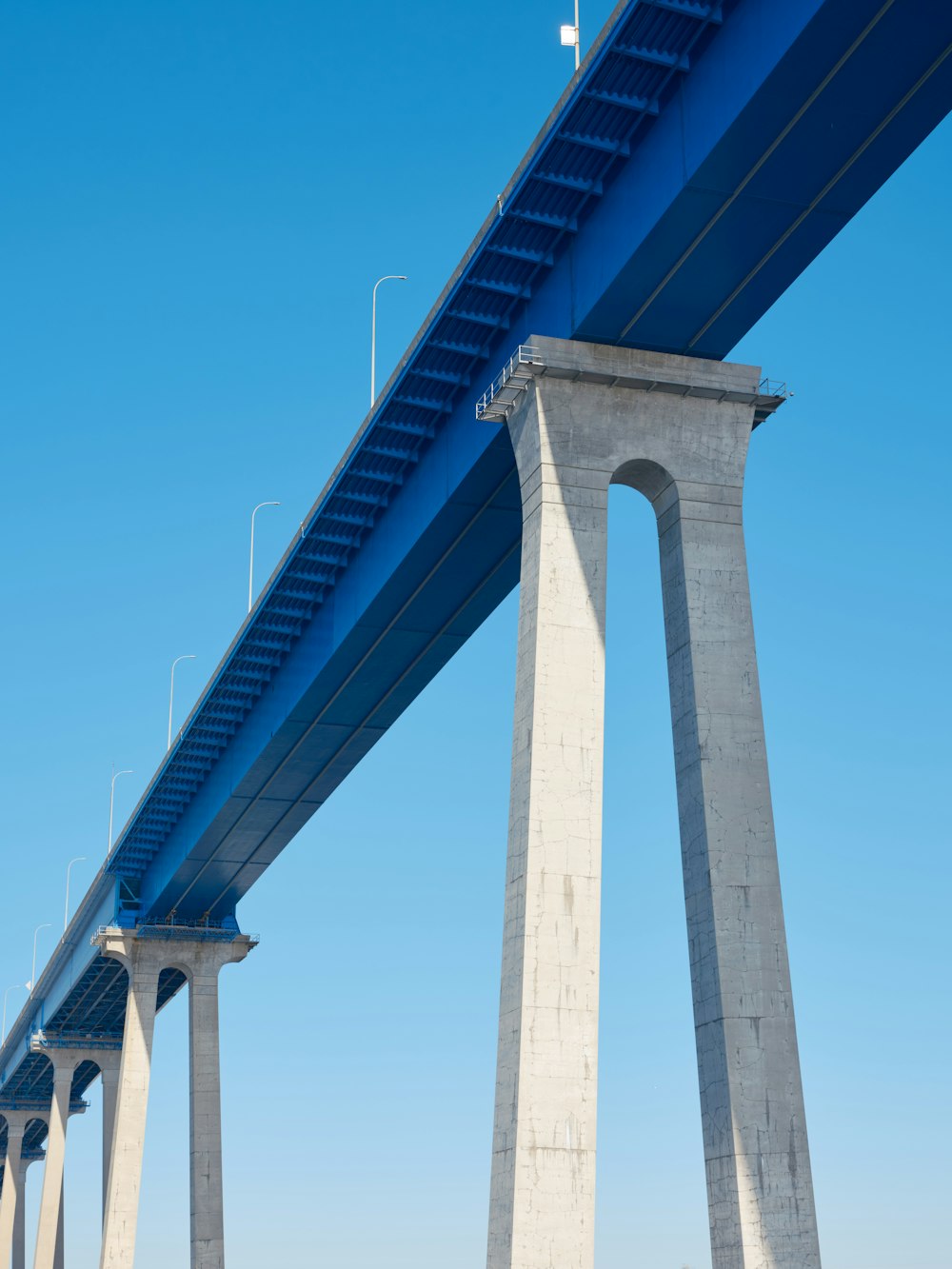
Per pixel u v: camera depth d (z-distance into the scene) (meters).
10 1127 137.88
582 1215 32.00
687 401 38.16
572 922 33.72
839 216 34.03
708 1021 33.94
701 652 36.25
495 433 40.28
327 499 49.81
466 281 39.34
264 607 57.06
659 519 38.38
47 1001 109.44
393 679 56.53
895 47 29.44
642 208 34.53
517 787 35.09
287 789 66.31
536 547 36.25
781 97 30.67
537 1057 32.69
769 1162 32.53
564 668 35.25
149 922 81.44
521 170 36.28
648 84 33.91
